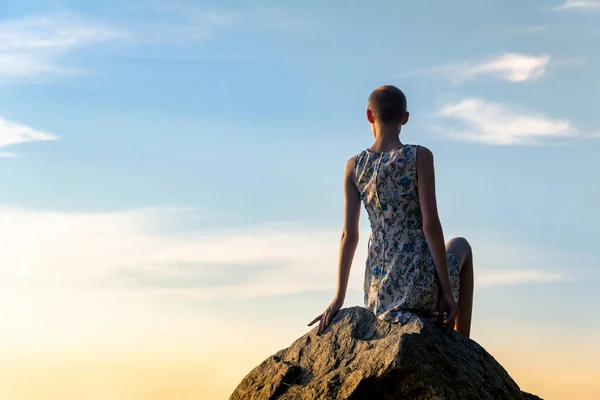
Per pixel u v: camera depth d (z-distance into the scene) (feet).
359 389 13.82
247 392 15.80
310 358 15.71
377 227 16.43
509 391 15.11
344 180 16.93
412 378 13.61
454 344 15.16
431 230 15.64
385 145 16.43
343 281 16.60
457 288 16.97
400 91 16.53
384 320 15.49
